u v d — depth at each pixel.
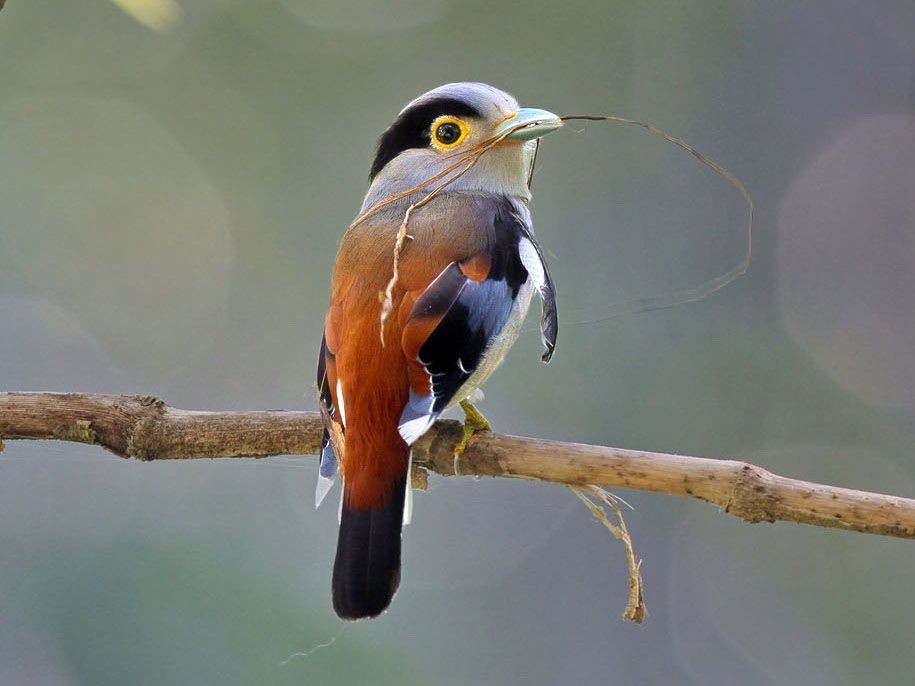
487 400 11.42
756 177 13.20
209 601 9.88
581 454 6.36
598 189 13.05
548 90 13.55
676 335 12.12
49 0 13.45
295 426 6.60
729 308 12.45
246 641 9.73
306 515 10.30
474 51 13.72
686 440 11.73
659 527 11.20
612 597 10.99
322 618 9.96
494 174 7.51
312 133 13.57
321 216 13.40
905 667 10.81
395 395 6.03
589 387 11.70
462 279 6.39
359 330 6.21
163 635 9.70
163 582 9.91
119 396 6.66
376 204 7.21
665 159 13.21
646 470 6.28
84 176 13.20
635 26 13.57
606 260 12.70
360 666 9.88
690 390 11.89
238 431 6.61
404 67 13.70
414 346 6.10
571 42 13.62
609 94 13.47
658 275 12.70
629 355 11.90
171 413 6.64
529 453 6.52
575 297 12.45
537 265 6.93
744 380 12.11
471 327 6.32
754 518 6.08
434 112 7.59
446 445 6.62
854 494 6.00
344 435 6.04
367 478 5.93
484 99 7.52
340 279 6.56
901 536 5.95
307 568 10.19
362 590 5.77
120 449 6.60
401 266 6.44
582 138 13.20
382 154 7.83
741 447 11.80
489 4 13.76
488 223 6.82
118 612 9.76
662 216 13.05
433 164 7.54
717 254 12.88
